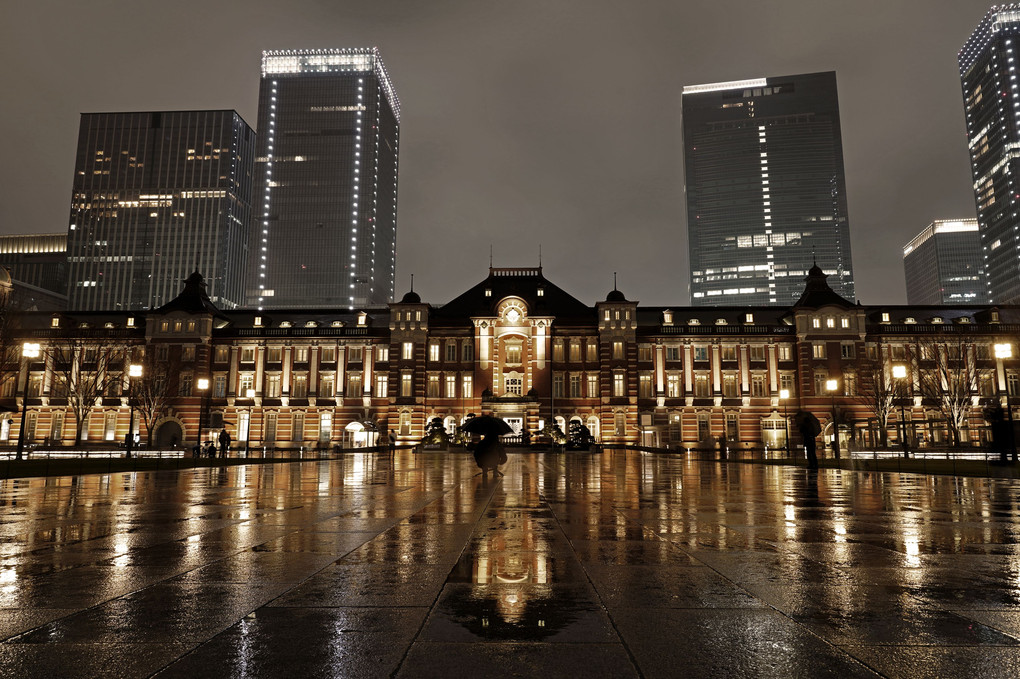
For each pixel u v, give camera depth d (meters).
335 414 76.25
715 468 34.00
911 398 72.50
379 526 11.40
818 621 5.68
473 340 76.69
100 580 7.18
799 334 74.31
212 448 46.41
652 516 12.86
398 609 6.04
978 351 74.19
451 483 22.17
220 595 6.52
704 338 76.31
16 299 79.56
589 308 80.50
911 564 8.09
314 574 7.49
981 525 11.59
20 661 4.69
